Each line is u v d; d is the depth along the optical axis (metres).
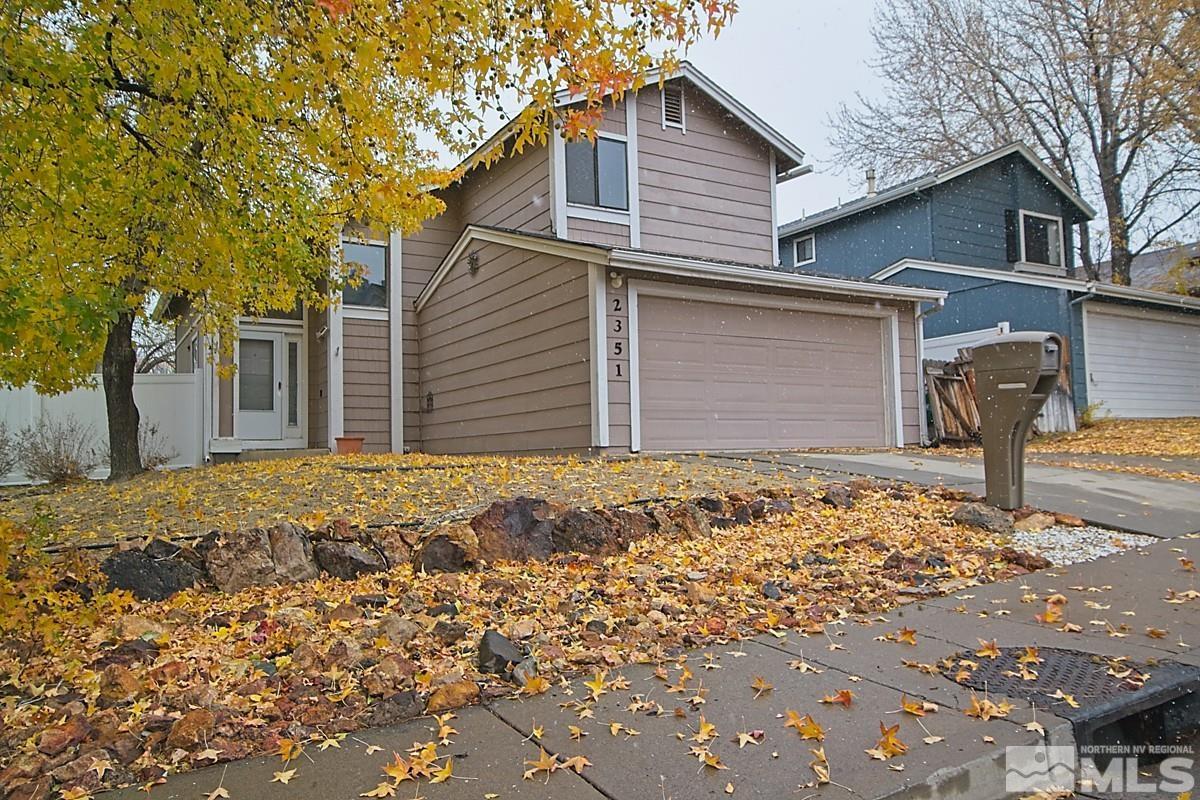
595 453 10.28
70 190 4.69
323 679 3.45
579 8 4.63
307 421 16.14
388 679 3.41
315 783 2.62
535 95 4.91
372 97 5.31
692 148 14.58
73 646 3.89
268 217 6.18
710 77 14.45
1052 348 6.51
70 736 2.92
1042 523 6.36
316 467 8.97
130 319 10.91
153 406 14.17
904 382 13.28
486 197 15.49
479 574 5.07
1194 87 19.55
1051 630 4.06
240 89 4.54
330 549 5.06
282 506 6.11
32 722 3.10
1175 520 6.45
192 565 4.77
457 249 13.91
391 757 2.81
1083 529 6.29
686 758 2.74
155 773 2.72
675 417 10.94
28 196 4.30
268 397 15.76
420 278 16.12
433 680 3.43
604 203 13.59
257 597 4.62
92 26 4.26
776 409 11.90
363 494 6.57
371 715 3.16
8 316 3.59
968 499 7.07
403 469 8.20
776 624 4.27
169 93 4.64
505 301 12.54
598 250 10.19
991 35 25.39
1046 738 2.86
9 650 3.79
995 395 6.62
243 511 5.96
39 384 4.30
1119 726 3.10
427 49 4.45
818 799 2.46
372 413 15.45
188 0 4.20
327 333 15.05
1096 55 22.70
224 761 2.81
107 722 3.04
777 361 11.98
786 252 23.42
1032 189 21.11
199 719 2.98
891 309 13.14
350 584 4.88
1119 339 17.23
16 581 4.00
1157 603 4.48
